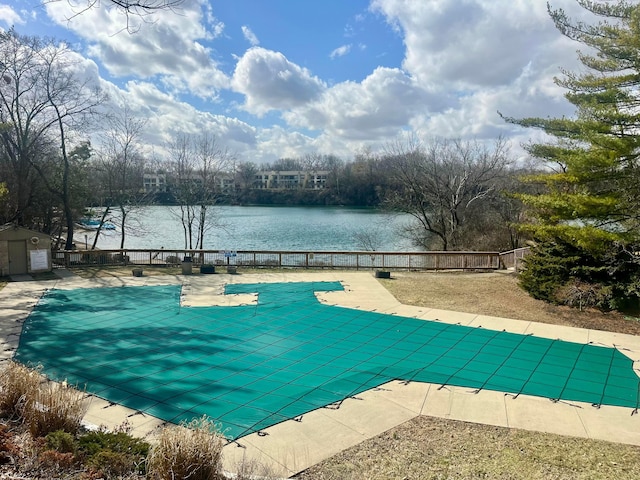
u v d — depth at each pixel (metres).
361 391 8.64
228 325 13.05
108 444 5.34
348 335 12.22
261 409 7.78
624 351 11.16
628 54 13.69
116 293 17.19
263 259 23.94
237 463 5.90
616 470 6.09
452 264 22.48
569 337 12.21
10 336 11.80
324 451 6.46
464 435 7.06
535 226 15.95
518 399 8.44
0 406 6.24
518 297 16.59
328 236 43.31
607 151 13.77
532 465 6.18
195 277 20.44
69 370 9.49
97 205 37.62
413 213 34.41
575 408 8.12
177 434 5.14
